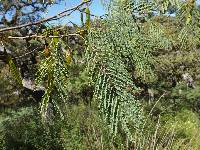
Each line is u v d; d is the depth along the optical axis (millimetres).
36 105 4797
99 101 376
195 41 477
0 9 3223
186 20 475
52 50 422
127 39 396
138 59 401
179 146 3309
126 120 368
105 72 385
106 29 395
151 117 3713
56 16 423
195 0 482
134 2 410
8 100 5410
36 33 444
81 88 4402
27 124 3949
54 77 416
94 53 392
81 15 401
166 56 6559
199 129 4250
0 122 4109
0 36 452
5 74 4660
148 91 5098
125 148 2463
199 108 6805
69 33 424
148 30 422
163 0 432
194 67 7090
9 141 3814
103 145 2832
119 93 377
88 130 3324
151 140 2916
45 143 3611
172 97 6602
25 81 4516
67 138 3527
